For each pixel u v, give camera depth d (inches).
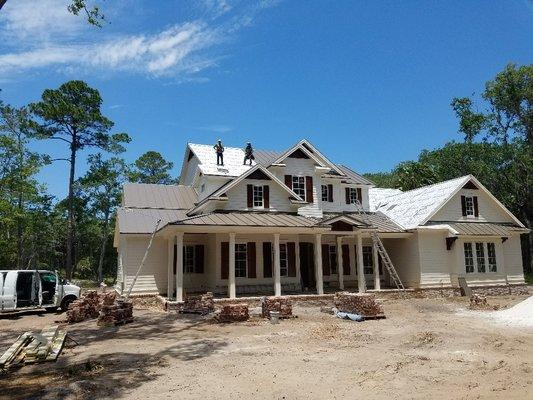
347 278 1087.6
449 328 575.5
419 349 446.6
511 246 1138.0
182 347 472.1
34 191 1465.3
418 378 339.0
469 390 306.3
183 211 1065.5
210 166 1080.8
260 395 304.3
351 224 932.6
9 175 1387.8
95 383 337.7
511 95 1688.0
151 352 449.7
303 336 528.1
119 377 355.6
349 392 307.9
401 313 743.1
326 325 611.8
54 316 773.9
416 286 1023.0
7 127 1433.3
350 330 569.3
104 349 467.8
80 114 1620.3
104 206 1898.4
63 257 2225.6
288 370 368.8
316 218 1040.2
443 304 863.7
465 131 1834.4
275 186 975.6
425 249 1031.0
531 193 1696.6
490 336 512.1
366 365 382.0
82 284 1849.2
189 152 1238.9
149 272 956.0
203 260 993.5
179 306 763.4
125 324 638.5
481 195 1141.7
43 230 1852.9
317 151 1112.2
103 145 1769.2
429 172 1846.7
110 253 2218.3
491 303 888.3
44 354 412.5
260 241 959.0
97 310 729.6
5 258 1531.7
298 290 965.2
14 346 445.4
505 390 304.8
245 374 358.9
